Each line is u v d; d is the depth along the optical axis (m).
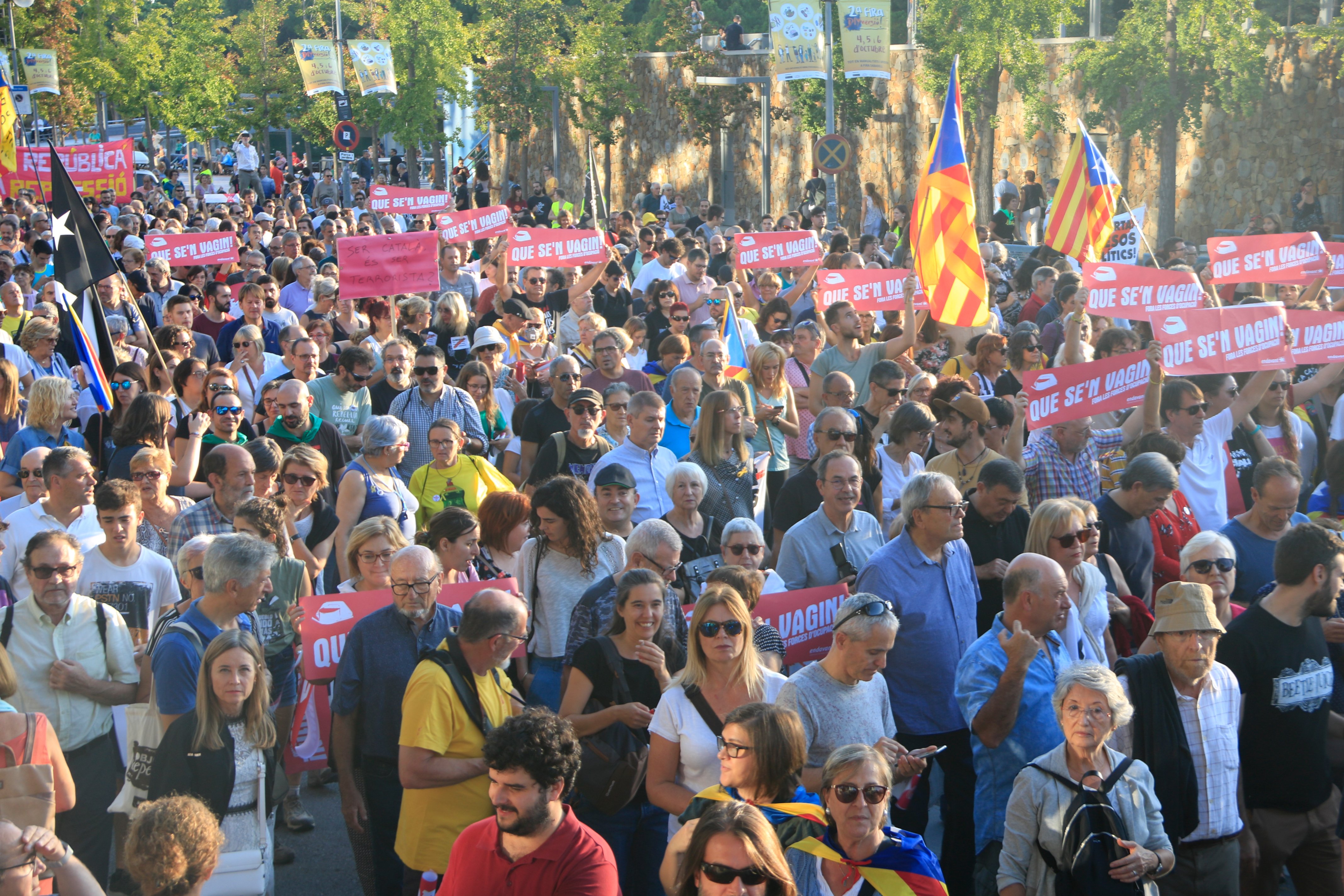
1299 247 11.91
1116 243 14.80
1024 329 10.93
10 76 31.50
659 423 8.02
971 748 6.04
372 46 36.72
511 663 6.36
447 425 8.19
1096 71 29.80
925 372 10.67
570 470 8.27
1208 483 8.51
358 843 5.72
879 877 4.06
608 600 5.74
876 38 23.91
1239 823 5.35
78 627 5.71
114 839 6.35
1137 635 6.50
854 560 6.93
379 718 5.56
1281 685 5.64
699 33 39.81
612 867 4.11
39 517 6.74
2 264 13.70
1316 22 31.20
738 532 6.41
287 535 6.57
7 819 4.13
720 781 4.80
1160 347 8.31
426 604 5.60
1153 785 4.87
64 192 9.41
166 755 5.07
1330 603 5.66
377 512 7.68
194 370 9.12
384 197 20.55
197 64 48.22
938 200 11.30
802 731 4.37
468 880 4.11
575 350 10.95
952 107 11.27
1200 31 28.61
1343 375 10.46
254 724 5.15
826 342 12.41
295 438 8.57
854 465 6.85
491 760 4.02
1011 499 6.62
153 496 7.15
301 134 52.25
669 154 41.28
